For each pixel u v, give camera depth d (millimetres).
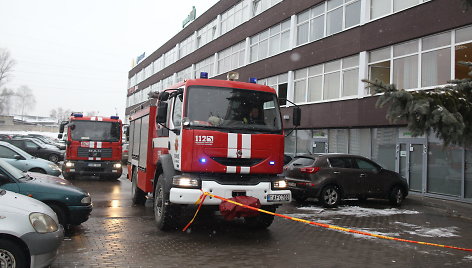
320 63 20375
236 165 6953
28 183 6738
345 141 18547
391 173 12453
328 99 19812
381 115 16312
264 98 7660
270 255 6082
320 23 20719
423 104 4863
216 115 7148
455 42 13984
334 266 5625
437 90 5422
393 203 12391
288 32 23359
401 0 16141
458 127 4895
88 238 6734
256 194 6867
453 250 6824
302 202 12438
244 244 6719
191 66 38656
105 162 16328
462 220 10070
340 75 19094
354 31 18172
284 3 23625
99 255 5734
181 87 7520
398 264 5840
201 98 7215
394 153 15875
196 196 6570
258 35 26750
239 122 7234
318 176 11375
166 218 7188
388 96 5129
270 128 7418
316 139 20391
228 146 6898
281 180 7195
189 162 6738
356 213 10523
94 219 8391
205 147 6793
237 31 29297
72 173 16031
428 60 14922
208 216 9234
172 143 7359
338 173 11586
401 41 15883
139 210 9680
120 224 7973
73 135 16016
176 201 6590
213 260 5695
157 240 6766
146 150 9211
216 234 7406
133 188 10906
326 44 19922
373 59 17391
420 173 14719
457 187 13352
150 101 9570
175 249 6230
